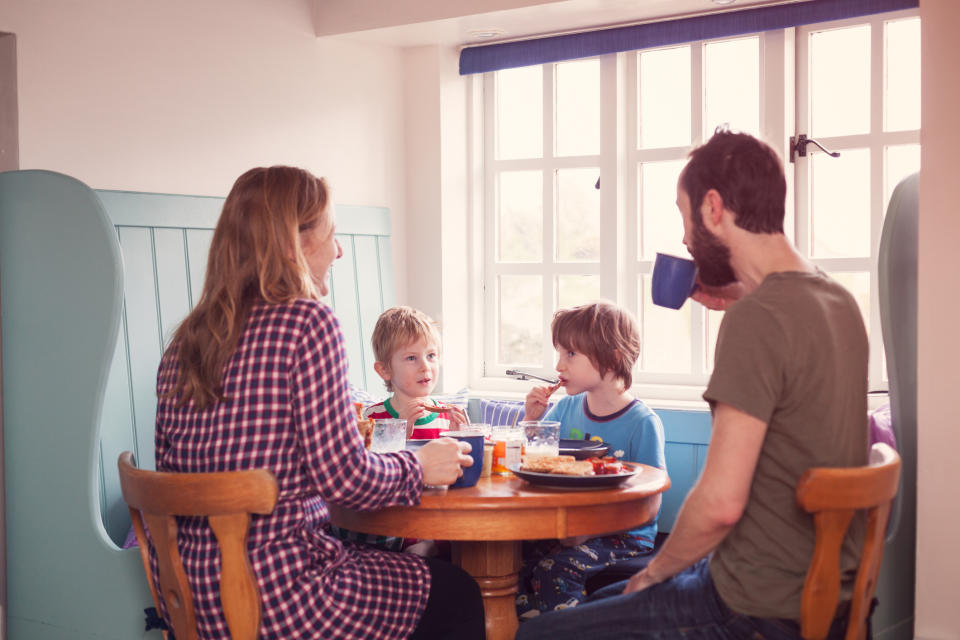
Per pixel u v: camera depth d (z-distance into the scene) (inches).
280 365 64.9
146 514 65.7
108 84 109.6
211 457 64.9
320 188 71.9
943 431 81.7
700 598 60.7
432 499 70.4
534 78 141.6
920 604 82.8
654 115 133.1
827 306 58.4
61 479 95.7
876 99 118.3
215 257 68.9
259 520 64.7
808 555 57.6
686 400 128.5
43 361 96.5
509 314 146.3
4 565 100.4
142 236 110.4
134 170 112.3
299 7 131.0
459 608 74.1
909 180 88.8
